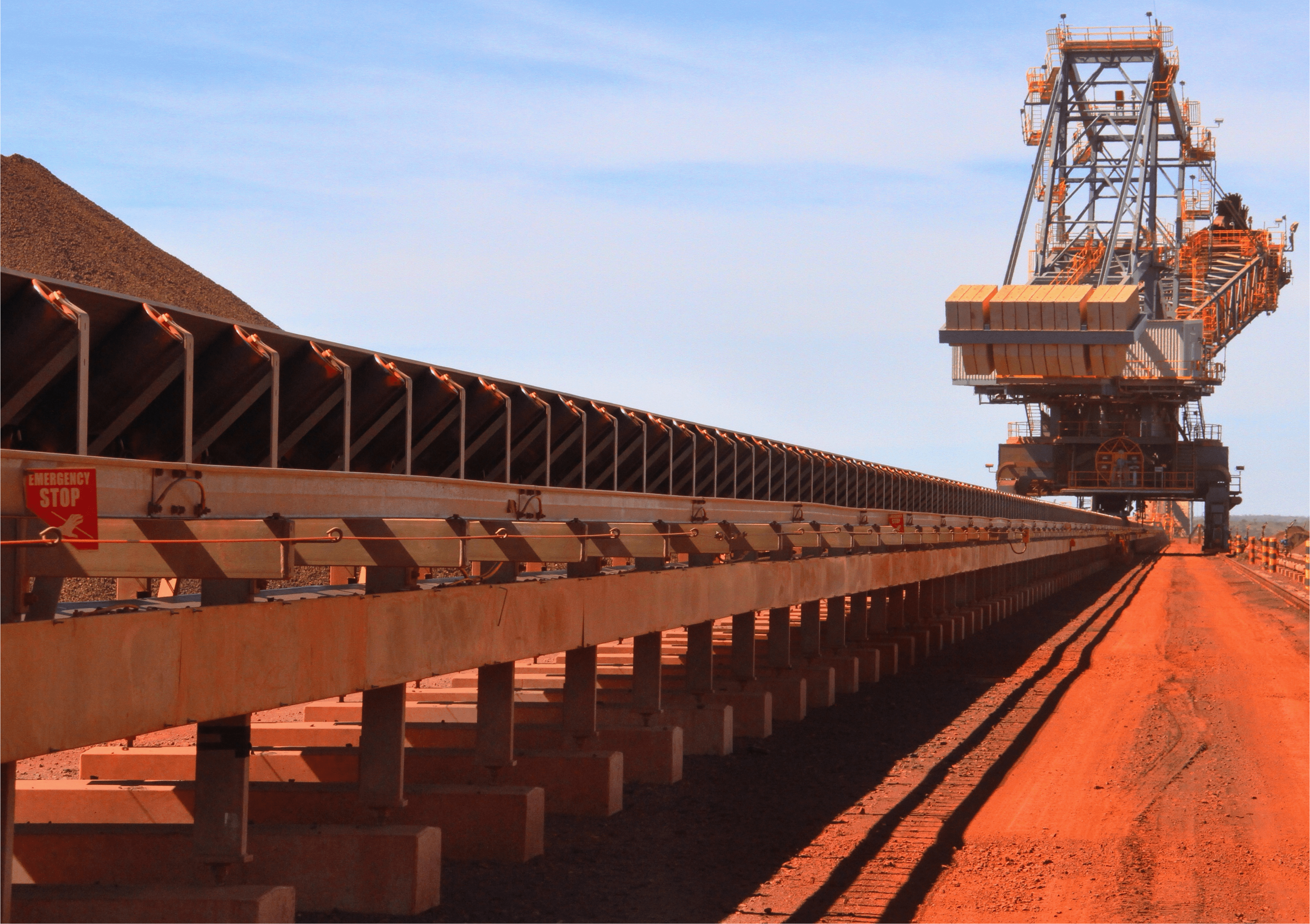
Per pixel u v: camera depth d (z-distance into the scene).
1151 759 15.91
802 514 19.81
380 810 9.68
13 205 53.53
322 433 9.51
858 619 24.86
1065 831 12.19
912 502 29.58
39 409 7.56
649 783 14.07
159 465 7.55
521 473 12.57
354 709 16.59
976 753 16.42
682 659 22.03
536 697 16.77
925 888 10.15
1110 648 29.88
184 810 10.97
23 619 6.68
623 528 12.62
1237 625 35.31
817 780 14.48
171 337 7.73
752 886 10.10
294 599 7.77
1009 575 44.16
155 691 6.59
